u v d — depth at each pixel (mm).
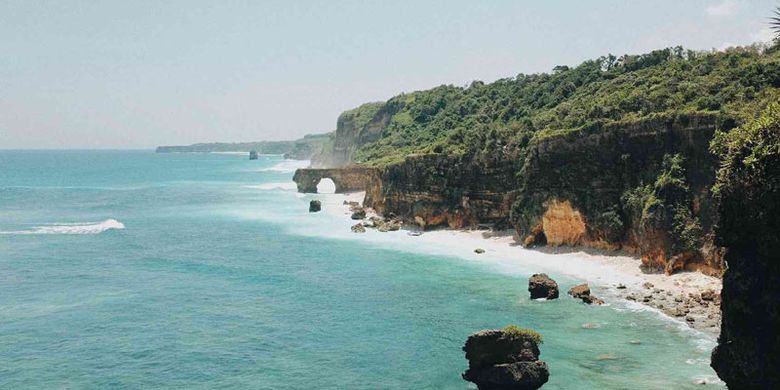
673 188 63938
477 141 98562
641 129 70562
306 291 62656
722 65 85312
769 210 31797
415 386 39906
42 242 91812
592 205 75000
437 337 48500
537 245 81812
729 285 33656
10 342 47625
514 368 38531
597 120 75688
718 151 38875
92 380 40969
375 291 62250
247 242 91625
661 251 63750
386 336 48938
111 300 59469
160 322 52750
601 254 73125
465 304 56906
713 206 60438
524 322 50969
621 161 72750
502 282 64625
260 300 59562
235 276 69500
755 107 61219
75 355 45219
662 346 44688
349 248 86125
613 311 53094
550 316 52281
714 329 47750
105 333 49875
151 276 69688
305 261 77375
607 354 43469
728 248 35062
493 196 93438
